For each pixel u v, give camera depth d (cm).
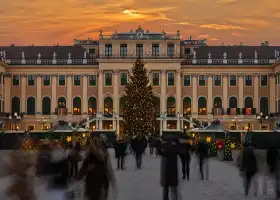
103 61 12706
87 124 12394
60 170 1994
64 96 12975
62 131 7912
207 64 12925
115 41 12756
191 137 6962
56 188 1991
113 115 12481
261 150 7838
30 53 13350
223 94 12962
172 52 12812
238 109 12862
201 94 12975
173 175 2459
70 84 12962
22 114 12825
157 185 3475
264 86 12938
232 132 8669
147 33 12812
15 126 12825
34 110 12962
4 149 8144
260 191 3109
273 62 12862
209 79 12975
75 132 7806
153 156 6931
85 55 13000
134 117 9888
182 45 13788
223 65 12925
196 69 12975
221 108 12875
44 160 2041
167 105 12850
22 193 2006
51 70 12988
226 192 3062
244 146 2972
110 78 12800
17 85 12975
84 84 12950
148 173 4400
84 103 12950
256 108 12925
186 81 13012
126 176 4131
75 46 13600
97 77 12950
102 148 2161
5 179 3697
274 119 12444
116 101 12731
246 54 13238
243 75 12962
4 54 12925
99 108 12775
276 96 12700
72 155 3231
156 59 12694
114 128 12469
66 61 12962
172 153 2473
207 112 12950
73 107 12988
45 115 12875
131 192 3078
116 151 4769
